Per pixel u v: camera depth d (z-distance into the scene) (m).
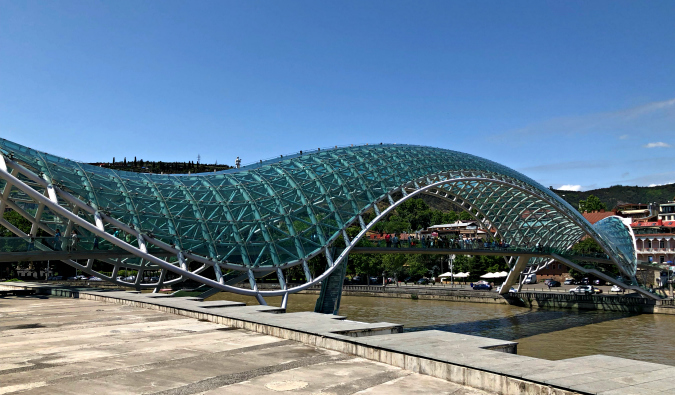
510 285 95.06
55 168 37.66
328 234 50.12
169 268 36.25
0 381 11.99
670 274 108.19
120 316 23.94
